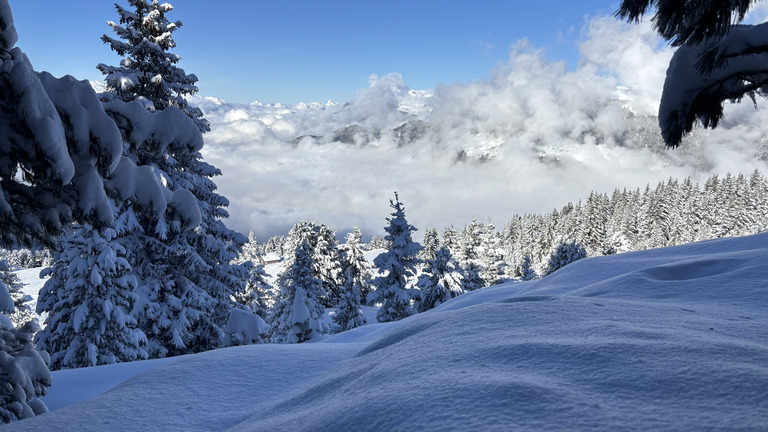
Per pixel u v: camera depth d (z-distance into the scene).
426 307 30.66
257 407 4.21
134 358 14.61
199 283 18.12
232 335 15.39
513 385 2.49
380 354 4.52
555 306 4.93
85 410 4.15
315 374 5.18
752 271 7.01
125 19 17.11
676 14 2.95
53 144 3.02
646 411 2.06
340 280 48.19
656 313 4.62
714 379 2.32
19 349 4.93
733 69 3.04
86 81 3.51
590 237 76.31
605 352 2.91
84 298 14.16
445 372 3.00
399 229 29.89
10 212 3.36
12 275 27.19
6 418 4.18
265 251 154.00
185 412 4.11
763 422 1.83
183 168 17.20
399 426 2.30
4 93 3.01
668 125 3.46
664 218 92.25
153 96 16.66
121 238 15.84
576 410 2.13
